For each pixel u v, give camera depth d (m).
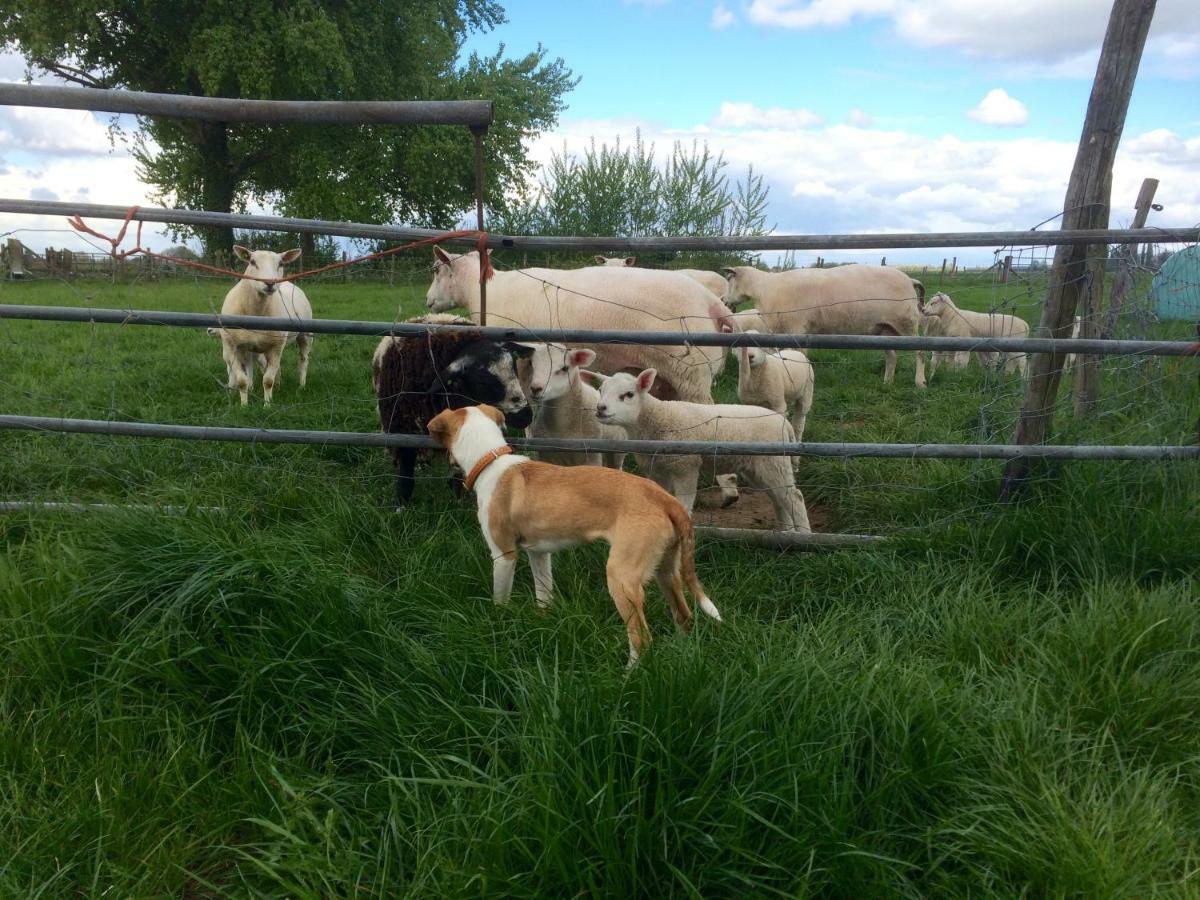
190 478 4.41
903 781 2.04
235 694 2.51
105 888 1.91
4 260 6.36
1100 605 2.96
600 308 5.93
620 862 1.77
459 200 32.06
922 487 4.46
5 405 6.07
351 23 25.95
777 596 3.56
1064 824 1.91
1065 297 4.05
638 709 2.13
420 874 1.84
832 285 10.62
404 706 2.44
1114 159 3.88
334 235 3.74
